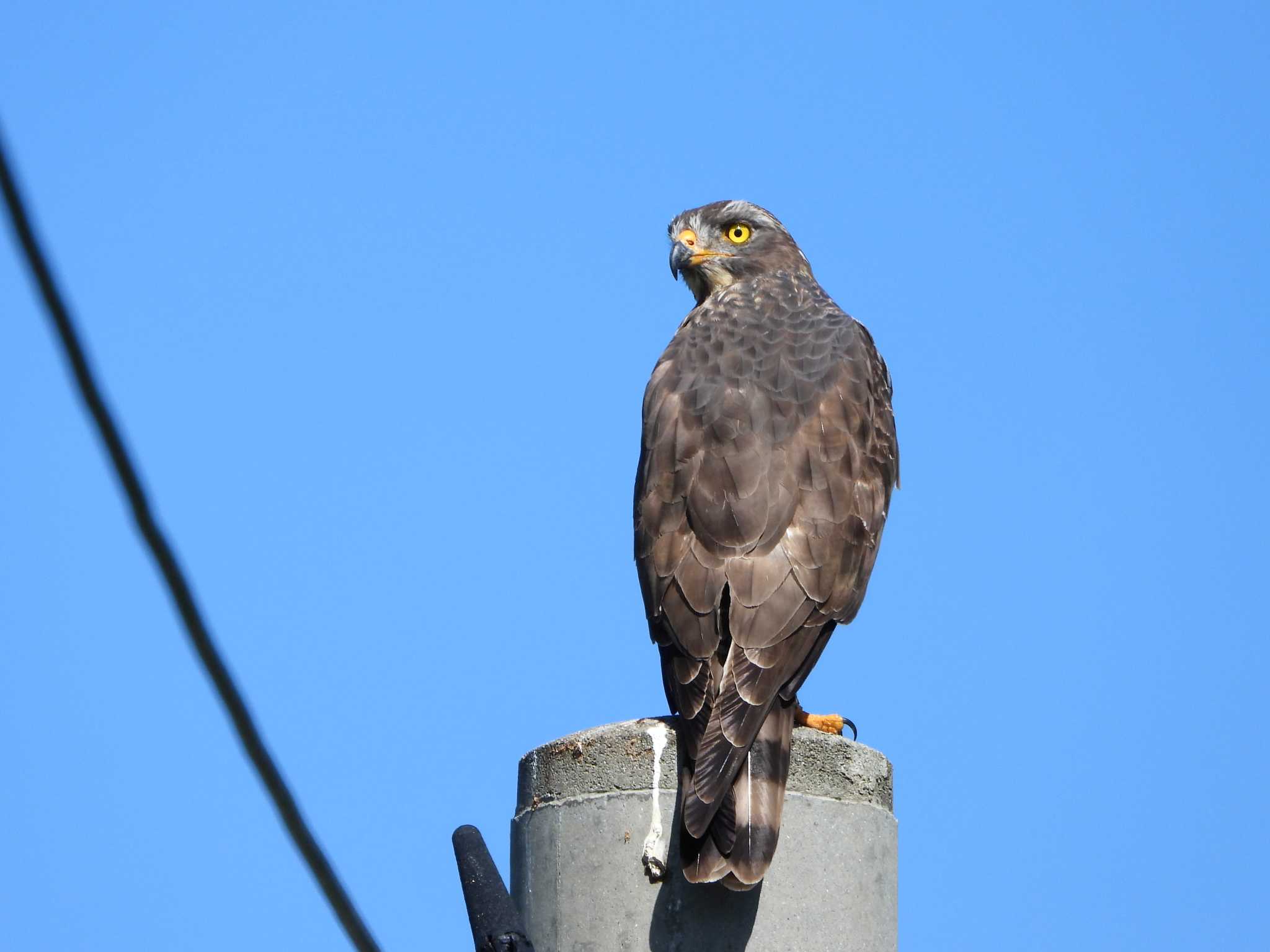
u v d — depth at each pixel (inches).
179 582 175.3
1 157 152.3
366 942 210.1
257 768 192.9
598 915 365.4
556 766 384.8
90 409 164.9
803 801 376.5
